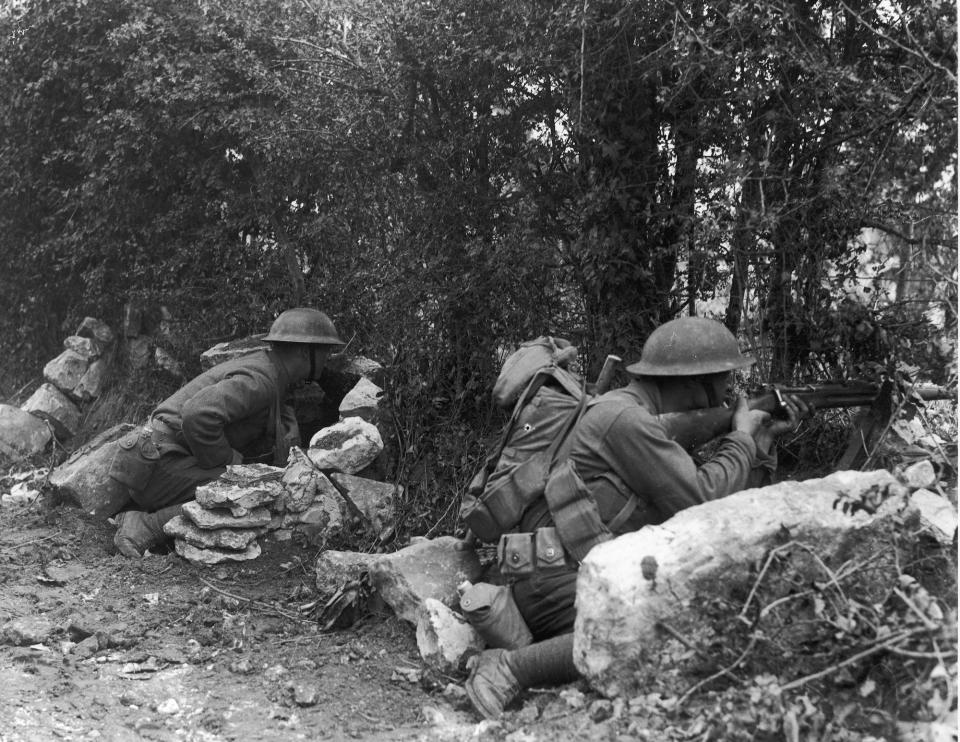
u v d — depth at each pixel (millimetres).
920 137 4223
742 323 4695
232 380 5383
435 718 3395
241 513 5020
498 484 3770
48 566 5090
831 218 4309
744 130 4262
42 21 7160
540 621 3635
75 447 7297
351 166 5883
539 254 4996
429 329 5488
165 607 4543
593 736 2990
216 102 6484
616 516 3627
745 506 3328
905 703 2822
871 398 4301
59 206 7918
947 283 4141
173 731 3367
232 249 7070
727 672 3023
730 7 4082
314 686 3699
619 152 4684
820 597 3088
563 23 4418
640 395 3852
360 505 5309
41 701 3586
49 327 8273
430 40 5043
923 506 3686
